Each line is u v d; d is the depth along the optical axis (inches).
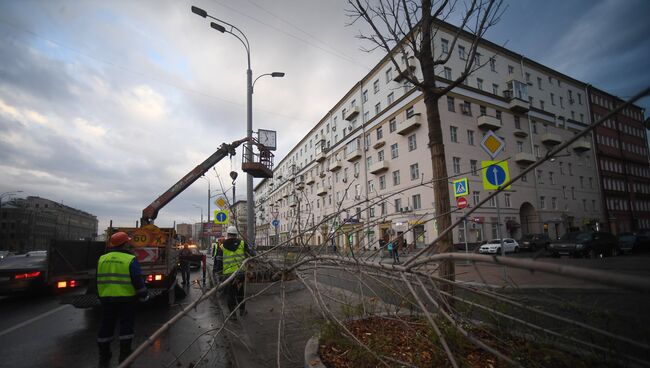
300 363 148.6
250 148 499.2
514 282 118.2
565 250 738.2
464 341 116.9
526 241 1042.1
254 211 482.9
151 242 324.8
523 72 1449.3
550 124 1485.0
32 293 411.5
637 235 895.7
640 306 124.1
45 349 196.5
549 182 1419.8
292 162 2512.3
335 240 176.1
